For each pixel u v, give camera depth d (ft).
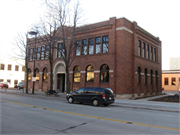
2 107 38.47
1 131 20.07
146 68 85.10
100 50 73.05
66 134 19.29
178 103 54.44
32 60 104.42
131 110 40.78
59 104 47.11
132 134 19.79
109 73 68.59
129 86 68.80
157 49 100.89
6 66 159.33
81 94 48.60
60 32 77.97
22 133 19.38
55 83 90.33
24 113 31.60
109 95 46.19
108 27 70.74
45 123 24.25
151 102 56.13
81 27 74.18
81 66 78.07
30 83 105.60
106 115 32.07
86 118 28.53
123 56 66.39
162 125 24.84
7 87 139.54
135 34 74.23
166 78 159.02
